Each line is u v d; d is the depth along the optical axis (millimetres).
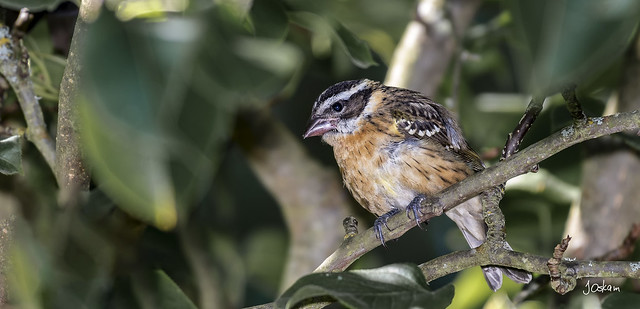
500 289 9938
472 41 11961
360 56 7551
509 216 11305
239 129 11125
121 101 3037
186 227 10477
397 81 11297
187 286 10672
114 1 4078
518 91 12922
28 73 7363
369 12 12117
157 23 3201
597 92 11250
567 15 2730
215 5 3504
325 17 7742
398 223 7688
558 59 2713
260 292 12695
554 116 9961
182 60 3127
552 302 9633
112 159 3027
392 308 5164
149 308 7816
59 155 5770
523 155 6496
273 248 12508
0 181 7902
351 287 5273
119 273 8656
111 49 3080
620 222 9852
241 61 3521
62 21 8680
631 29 2771
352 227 7582
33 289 7590
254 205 12781
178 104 3193
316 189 11367
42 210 8406
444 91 12586
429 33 11297
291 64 4418
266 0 6848
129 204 3174
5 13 7465
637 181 9766
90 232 8633
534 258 6484
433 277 6828
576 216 10195
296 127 13055
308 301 6953
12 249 7516
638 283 9180
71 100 4824
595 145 9984
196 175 3303
